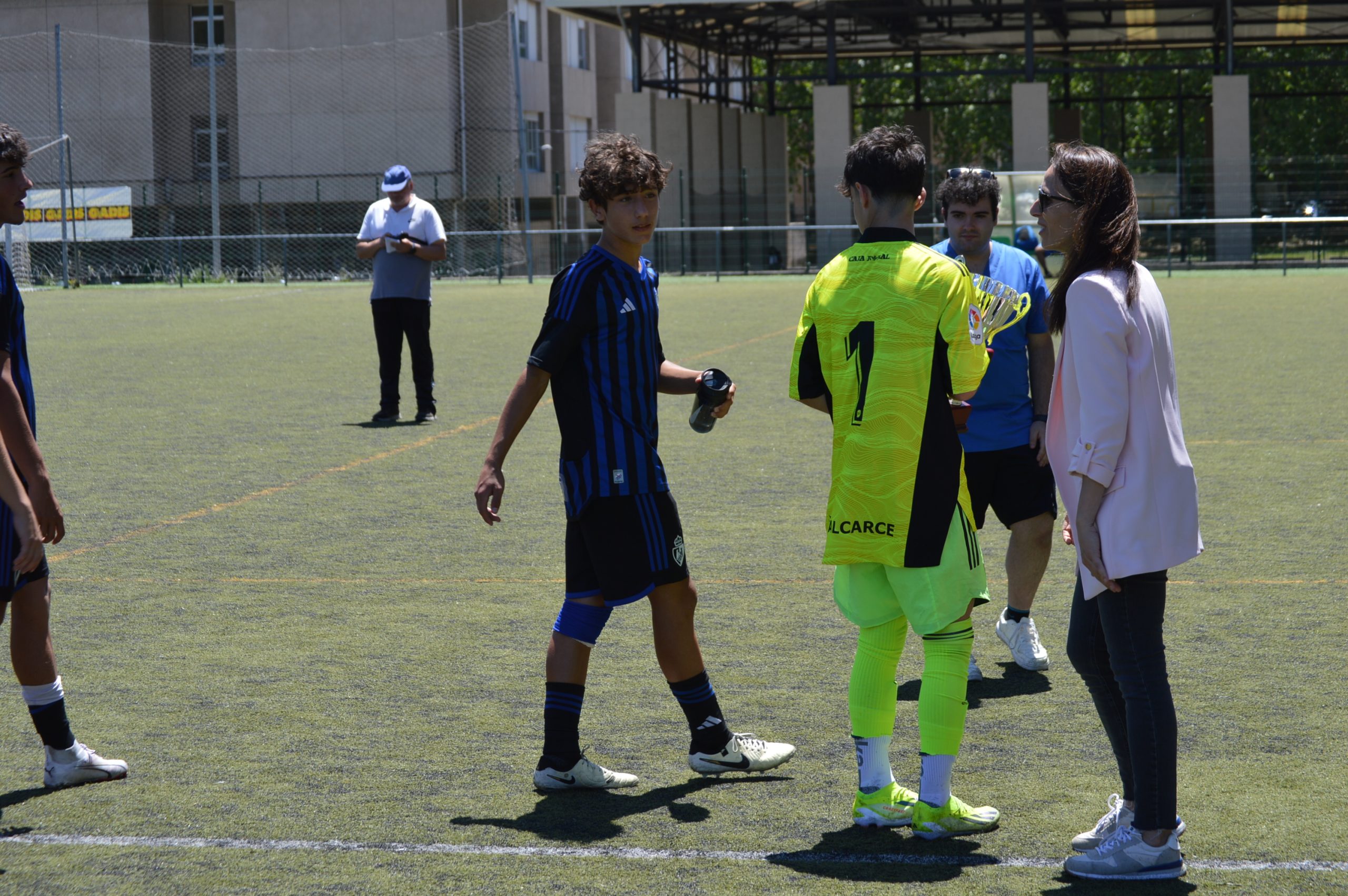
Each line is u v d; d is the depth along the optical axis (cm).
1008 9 7044
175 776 787
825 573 1252
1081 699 913
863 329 686
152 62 8006
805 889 632
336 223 8012
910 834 700
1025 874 646
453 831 706
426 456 1917
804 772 791
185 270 7238
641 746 837
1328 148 9638
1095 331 619
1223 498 1533
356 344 3569
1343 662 966
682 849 680
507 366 2994
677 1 6875
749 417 2248
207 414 2345
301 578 1259
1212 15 7688
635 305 764
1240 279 5684
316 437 2094
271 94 7994
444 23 7825
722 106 8644
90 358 3250
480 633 1080
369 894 632
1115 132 10600
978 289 936
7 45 8056
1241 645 1009
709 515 1503
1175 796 637
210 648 1044
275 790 765
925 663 702
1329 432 1962
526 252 7525
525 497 1630
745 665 989
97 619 1127
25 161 719
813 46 9162
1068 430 650
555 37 9119
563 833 703
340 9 7888
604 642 1058
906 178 693
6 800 756
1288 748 805
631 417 764
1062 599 1164
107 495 1655
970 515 702
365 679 967
